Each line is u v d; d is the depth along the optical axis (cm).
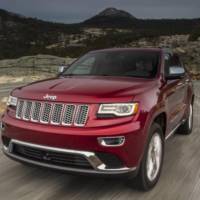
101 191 439
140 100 411
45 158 416
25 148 431
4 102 1105
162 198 420
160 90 479
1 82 2580
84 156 390
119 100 398
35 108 421
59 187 450
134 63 550
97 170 393
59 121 402
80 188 448
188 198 420
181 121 670
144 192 438
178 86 589
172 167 536
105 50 626
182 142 696
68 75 568
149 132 423
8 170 511
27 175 491
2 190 438
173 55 663
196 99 1397
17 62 3856
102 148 386
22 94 445
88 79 497
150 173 442
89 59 603
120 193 434
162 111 472
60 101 406
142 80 490
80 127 393
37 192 433
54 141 399
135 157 399
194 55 4772
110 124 390
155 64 539
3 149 467
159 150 466
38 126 411
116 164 395
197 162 564
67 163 405
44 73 3281
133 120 397
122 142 388
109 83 458
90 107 395
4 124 452
